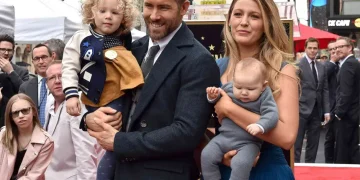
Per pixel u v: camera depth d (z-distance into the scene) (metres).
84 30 3.59
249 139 3.31
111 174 3.57
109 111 3.37
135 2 3.62
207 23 4.69
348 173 6.66
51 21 11.19
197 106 3.23
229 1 5.46
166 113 3.28
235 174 3.27
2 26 9.10
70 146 5.11
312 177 6.46
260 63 3.33
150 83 3.31
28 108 5.07
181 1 3.35
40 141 5.06
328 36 17.05
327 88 10.27
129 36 3.62
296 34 6.74
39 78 6.18
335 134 10.80
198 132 3.23
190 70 3.27
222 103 3.31
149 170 3.29
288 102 3.36
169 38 3.39
